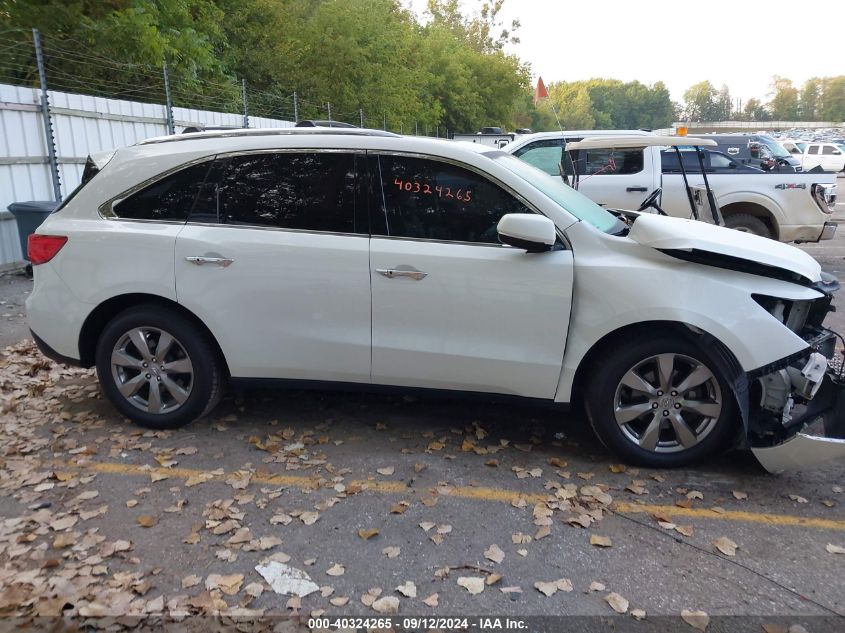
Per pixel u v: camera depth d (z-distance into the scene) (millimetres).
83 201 4402
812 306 4043
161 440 4324
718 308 3676
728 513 3551
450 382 4055
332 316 4066
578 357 3875
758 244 4031
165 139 4402
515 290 3857
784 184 9523
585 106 114250
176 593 2898
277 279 4070
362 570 3070
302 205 4109
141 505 3576
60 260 4352
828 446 3582
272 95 21328
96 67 12781
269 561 3115
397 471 3975
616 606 2836
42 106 9578
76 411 4785
